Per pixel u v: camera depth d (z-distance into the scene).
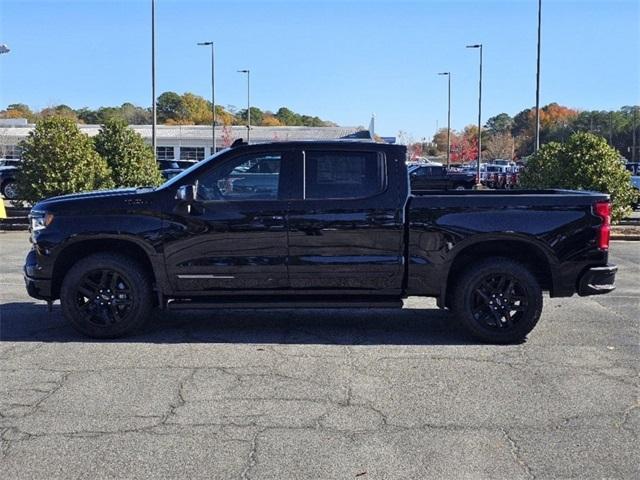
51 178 17.84
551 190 7.87
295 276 6.98
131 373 5.95
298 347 6.82
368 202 6.91
